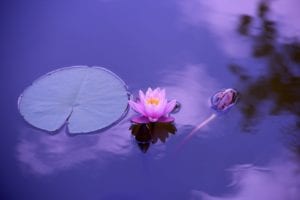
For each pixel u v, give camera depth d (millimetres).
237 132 2498
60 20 2791
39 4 2852
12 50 2697
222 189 2416
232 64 2639
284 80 2594
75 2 2859
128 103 2541
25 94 2566
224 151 2469
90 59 2664
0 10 2822
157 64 2645
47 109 2537
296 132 2492
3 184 2430
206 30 2746
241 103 2545
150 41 2715
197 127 2506
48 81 2588
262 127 2502
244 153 2467
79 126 2506
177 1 2859
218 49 2684
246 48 2684
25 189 2424
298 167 2441
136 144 2482
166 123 2512
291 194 2404
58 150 2479
